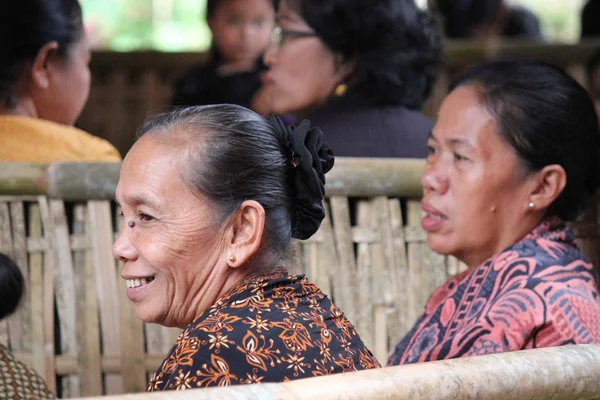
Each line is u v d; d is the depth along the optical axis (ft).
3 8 16.29
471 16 33.06
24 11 16.35
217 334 9.14
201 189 9.75
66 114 17.38
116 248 10.03
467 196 13.05
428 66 17.63
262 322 9.36
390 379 7.87
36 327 15.17
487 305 12.51
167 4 53.67
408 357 12.92
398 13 17.04
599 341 11.94
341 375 7.77
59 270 15.26
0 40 16.33
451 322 12.75
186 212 9.79
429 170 13.51
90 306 15.31
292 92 17.66
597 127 13.30
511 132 12.87
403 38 17.21
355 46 17.16
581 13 30.76
